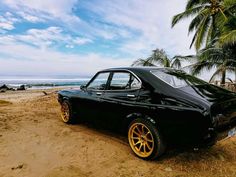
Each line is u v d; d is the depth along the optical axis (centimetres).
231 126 306
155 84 336
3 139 431
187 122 282
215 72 1424
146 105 329
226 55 1394
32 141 423
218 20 1647
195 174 301
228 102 301
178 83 345
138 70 375
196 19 1931
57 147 394
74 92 520
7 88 4000
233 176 298
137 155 350
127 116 356
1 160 337
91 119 455
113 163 331
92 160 342
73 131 487
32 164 326
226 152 378
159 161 338
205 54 1402
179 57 1747
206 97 299
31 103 1194
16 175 292
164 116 304
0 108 828
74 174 296
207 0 1806
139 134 352
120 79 397
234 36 1178
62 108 567
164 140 316
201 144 279
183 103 292
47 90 3534
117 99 383
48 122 570
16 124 543
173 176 295
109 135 461
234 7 1570
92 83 473
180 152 370
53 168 313
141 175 297
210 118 268
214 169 317
